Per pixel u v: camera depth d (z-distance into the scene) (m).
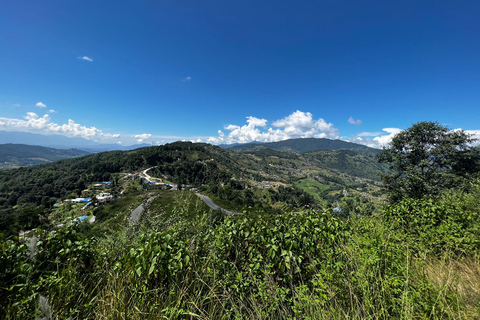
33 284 2.27
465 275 2.67
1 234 2.35
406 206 5.22
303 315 1.98
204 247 2.88
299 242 2.88
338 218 3.68
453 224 3.83
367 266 2.23
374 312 1.90
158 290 2.19
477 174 10.70
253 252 2.81
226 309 2.14
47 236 2.76
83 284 2.55
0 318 1.96
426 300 1.95
